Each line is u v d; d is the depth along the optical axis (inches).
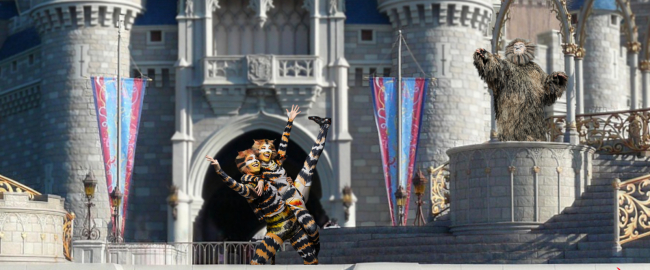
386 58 7687.0
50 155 7554.1
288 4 7780.5
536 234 3417.8
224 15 7775.6
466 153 3678.6
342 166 7519.7
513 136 3759.8
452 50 7544.3
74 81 7519.7
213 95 7509.8
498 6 7869.1
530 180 3570.4
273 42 7775.6
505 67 3772.1
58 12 7539.4
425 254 3457.2
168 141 7667.3
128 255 5024.6
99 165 7465.6
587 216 3521.2
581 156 3661.4
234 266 2346.2
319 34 7623.0
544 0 7450.8
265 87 7495.1
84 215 7416.3
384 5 7657.5
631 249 3186.5
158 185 7632.9
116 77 7096.5
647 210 3238.2
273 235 2709.2
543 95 3789.4
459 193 3700.8
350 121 7701.8
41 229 4042.8
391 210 7003.0
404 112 7042.3
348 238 3838.6
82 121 7490.2
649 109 4170.8
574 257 3280.0
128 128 7022.6
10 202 3964.1
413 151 7017.7
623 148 4224.9
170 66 7647.6
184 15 7593.5
